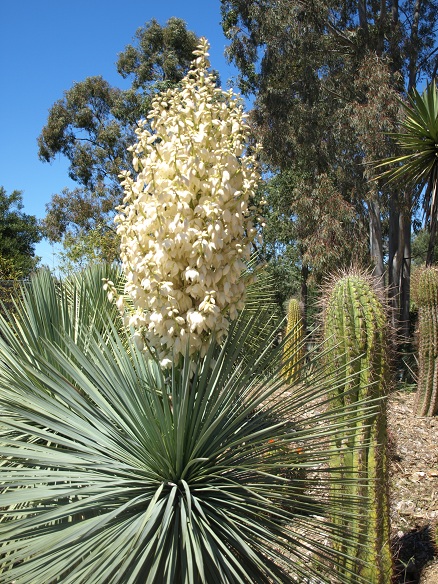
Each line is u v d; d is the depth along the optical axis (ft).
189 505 5.99
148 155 7.33
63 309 10.75
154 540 6.14
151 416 6.71
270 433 7.32
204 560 6.37
